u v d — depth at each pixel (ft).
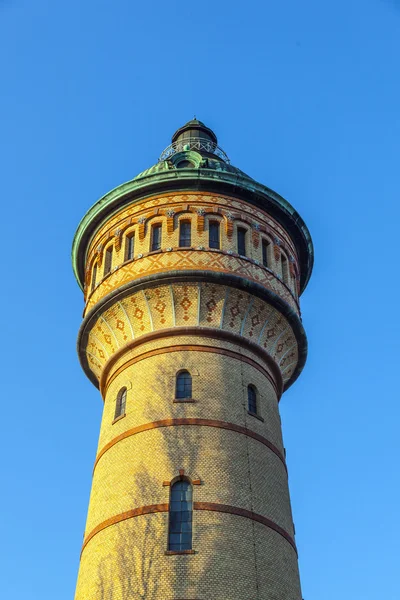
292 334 105.70
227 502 82.89
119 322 101.14
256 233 106.01
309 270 120.06
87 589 82.17
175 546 79.66
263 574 79.97
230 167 117.60
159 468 85.30
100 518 86.53
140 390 93.86
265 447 91.61
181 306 97.81
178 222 103.65
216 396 91.50
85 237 114.32
